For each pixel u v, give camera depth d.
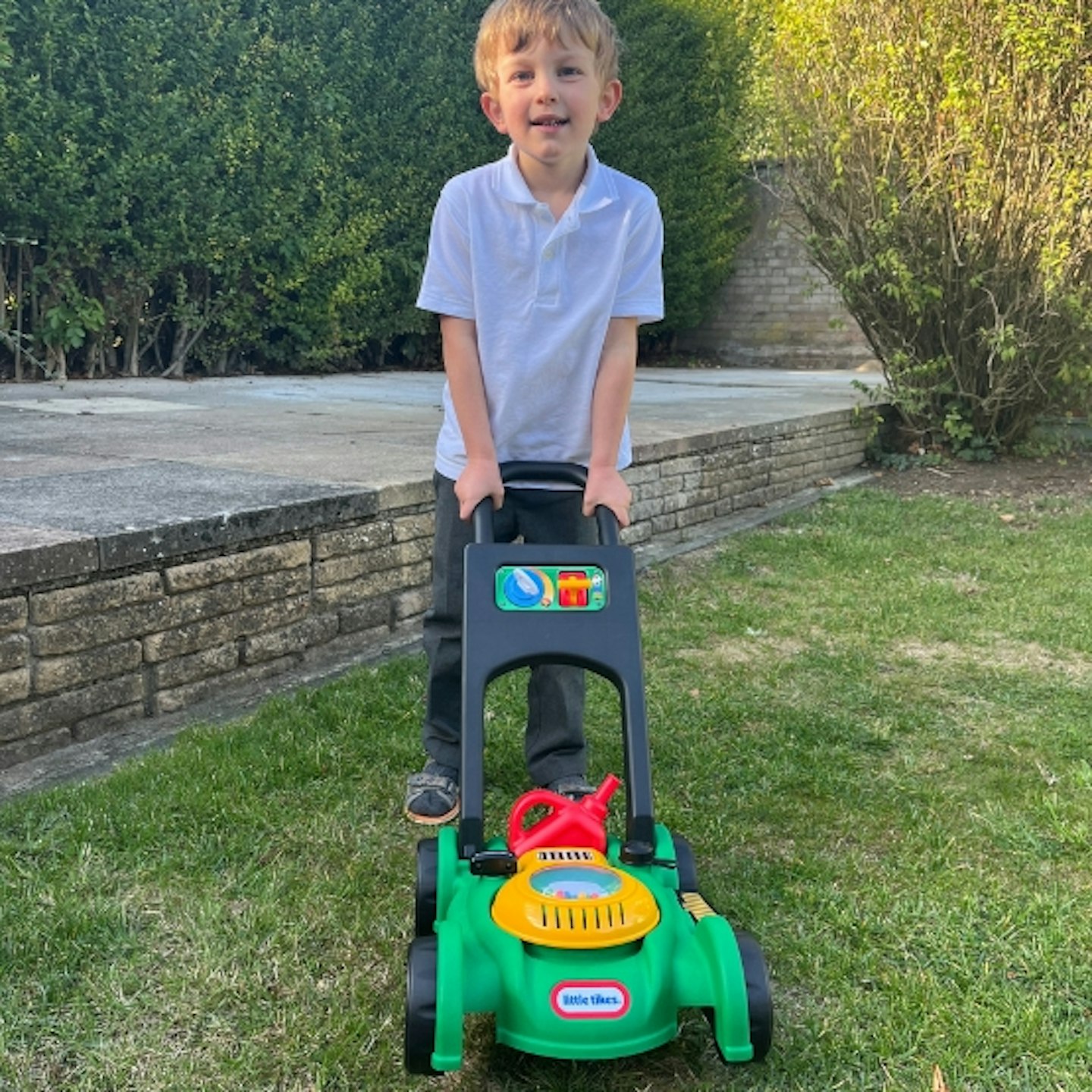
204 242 9.62
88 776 2.87
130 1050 1.87
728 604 4.66
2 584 2.81
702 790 2.94
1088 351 7.72
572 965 1.73
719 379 12.21
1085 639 4.27
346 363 11.77
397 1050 1.90
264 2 9.82
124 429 5.83
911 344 8.26
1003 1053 1.92
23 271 8.96
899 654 4.14
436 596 2.73
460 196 2.45
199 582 3.35
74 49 8.48
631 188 2.50
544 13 2.23
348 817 2.68
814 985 2.11
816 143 7.90
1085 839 2.65
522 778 2.96
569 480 2.42
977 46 7.14
